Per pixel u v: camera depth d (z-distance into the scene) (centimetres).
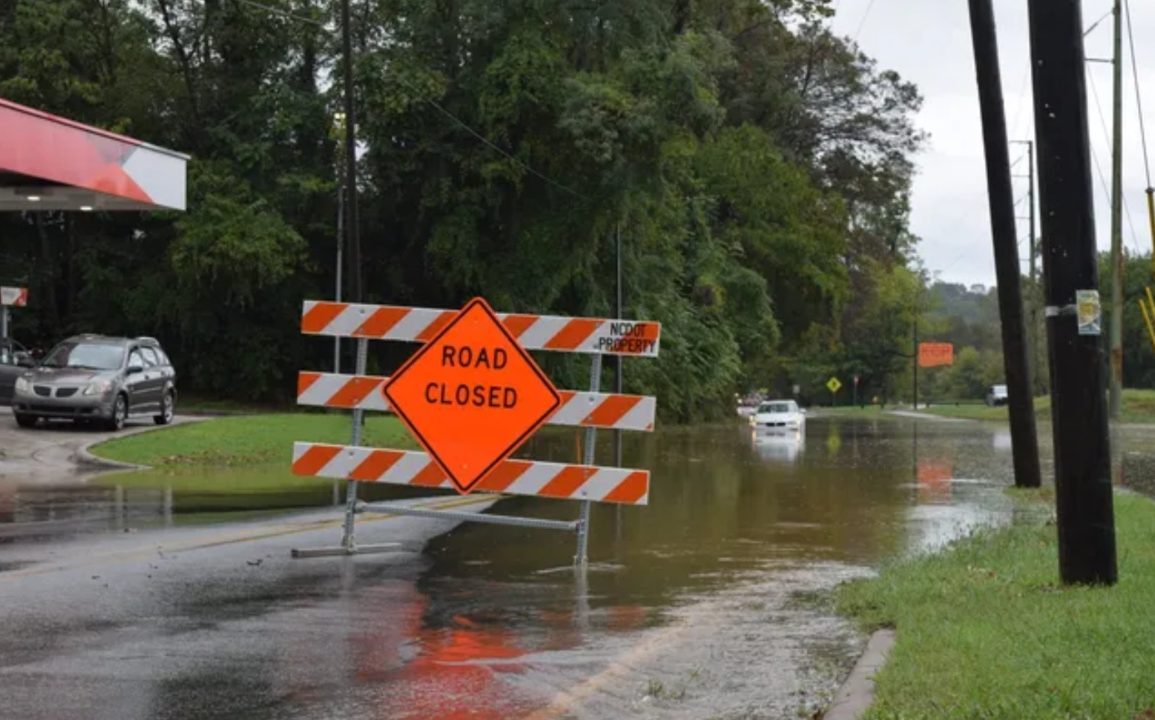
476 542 1530
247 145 5134
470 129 4934
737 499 2152
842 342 13400
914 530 1708
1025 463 2328
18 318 5331
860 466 3042
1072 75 1121
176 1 5303
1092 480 1126
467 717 757
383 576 1259
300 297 5328
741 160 7119
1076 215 1121
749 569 1357
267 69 5422
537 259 5066
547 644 964
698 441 4353
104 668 854
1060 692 725
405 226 5294
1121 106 5644
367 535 1553
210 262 4834
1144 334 9869
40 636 944
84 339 3288
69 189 2636
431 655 918
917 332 13625
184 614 1040
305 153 5347
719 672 879
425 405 1338
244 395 5447
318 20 5272
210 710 761
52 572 1211
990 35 2205
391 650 930
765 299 6688
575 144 4675
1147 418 5891
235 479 2314
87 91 5178
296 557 1359
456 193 4950
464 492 1331
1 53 5119
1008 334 2317
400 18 5078
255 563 1311
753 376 9194
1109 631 902
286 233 4959
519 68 4725
